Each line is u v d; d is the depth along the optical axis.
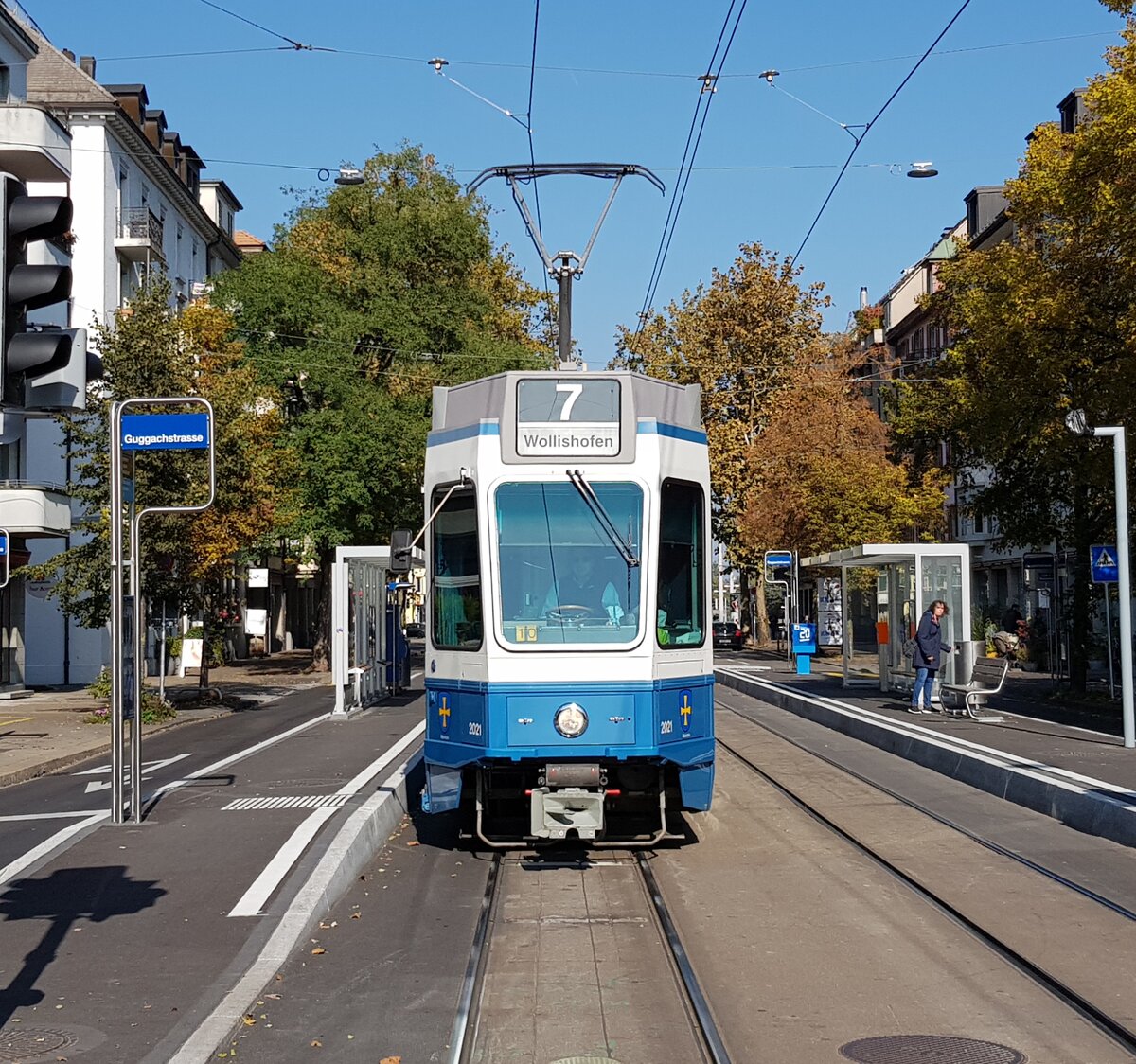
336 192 44.81
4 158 23.08
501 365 43.47
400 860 11.52
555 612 11.02
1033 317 23.05
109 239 43.97
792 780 16.08
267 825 12.10
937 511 45.84
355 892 10.16
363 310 43.38
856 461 46.25
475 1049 6.48
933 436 32.91
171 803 14.00
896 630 28.31
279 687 38.56
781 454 47.50
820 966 7.95
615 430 11.30
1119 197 20.22
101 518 26.06
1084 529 26.97
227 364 32.16
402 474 42.03
